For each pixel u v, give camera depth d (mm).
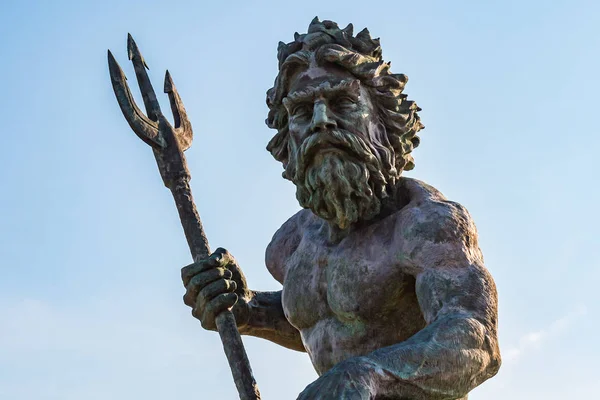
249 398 9984
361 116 10281
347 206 10227
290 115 10430
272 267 11266
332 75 10383
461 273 9758
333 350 10336
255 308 11250
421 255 9891
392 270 10086
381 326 10211
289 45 10625
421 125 10688
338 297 10266
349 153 10203
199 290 10406
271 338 11352
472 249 9953
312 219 11125
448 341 9219
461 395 9258
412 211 10156
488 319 9539
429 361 9086
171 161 11094
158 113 11344
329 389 8781
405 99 10625
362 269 10188
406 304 10180
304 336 10680
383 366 8961
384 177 10297
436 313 9633
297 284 10641
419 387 9047
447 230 9930
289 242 11203
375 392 8875
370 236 10312
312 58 10469
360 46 10641
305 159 10227
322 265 10523
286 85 10555
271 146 10766
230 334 10227
